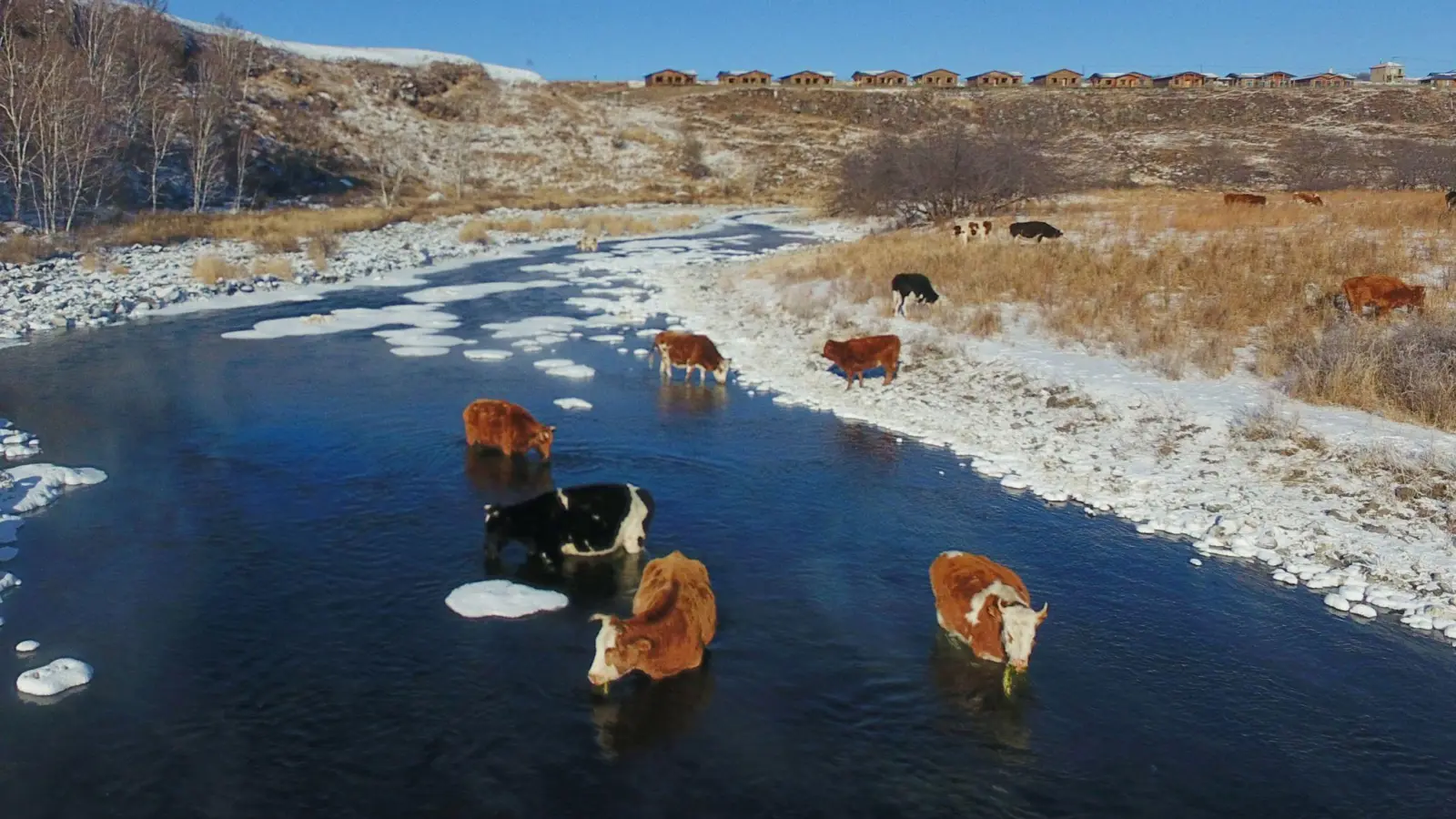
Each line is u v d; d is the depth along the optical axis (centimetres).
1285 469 1123
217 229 3481
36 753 604
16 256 2605
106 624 765
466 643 747
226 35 5897
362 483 1093
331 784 583
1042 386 1463
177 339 1862
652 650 672
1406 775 617
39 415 1337
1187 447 1217
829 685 704
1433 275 1877
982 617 725
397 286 2683
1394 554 921
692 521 1005
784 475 1162
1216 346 1522
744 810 570
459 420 1352
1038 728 659
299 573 861
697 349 1598
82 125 3450
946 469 1201
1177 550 965
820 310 2084
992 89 9981
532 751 620
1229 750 640
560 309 2344
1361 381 1288
